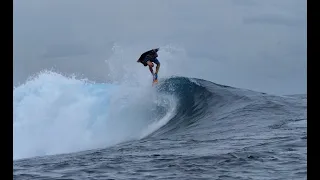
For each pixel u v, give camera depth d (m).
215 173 32.41
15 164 40.88
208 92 73.69
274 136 46.66
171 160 38.12
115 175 33.31
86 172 34.97
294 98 73.44
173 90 74.50
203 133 54.66
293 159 35.47
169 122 69.06
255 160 35.84
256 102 68.25
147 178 31.88
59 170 36.47
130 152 44.69
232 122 58.94
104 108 72.56
